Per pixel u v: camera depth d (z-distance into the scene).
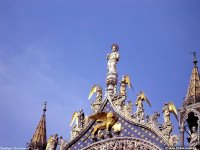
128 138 47.00
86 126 49.25
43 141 50.91
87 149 48.12
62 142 49.22
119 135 47.56
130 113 48.09
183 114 44.62
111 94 50.09
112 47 53.59
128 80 50.78
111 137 47.78
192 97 44.94
